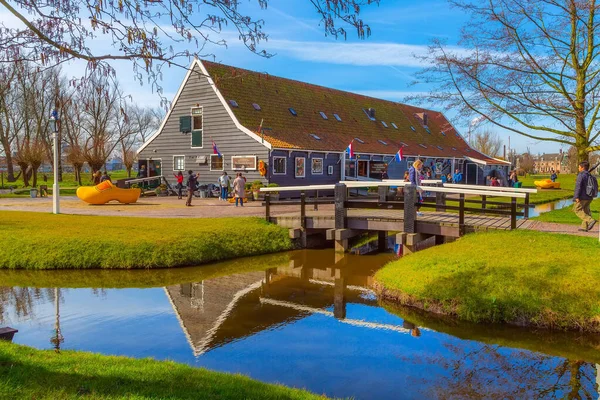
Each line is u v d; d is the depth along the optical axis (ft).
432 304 29.22
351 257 48.88
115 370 16.88
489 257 33.22
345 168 106.11
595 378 20.65
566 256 31.45
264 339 25.31
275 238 52.13
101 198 77.77
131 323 27.84
